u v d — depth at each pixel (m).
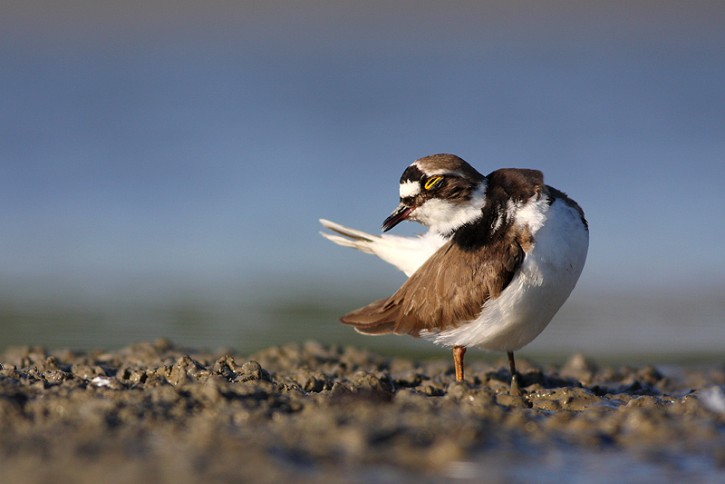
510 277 11.26
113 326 17.16
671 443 8.14
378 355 15.02
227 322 17.72
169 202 26.20
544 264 11.22
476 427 7.70
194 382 9.34
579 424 8.55
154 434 7.53
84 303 18.94
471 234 11.66
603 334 17.75
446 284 11.73
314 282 21.11
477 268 11.46
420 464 7.09
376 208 25.78
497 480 6.96
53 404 8.23
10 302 18.88
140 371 10.29
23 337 16.19
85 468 6.65
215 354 13.86
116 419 7.89
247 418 8.05
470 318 11.66
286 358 13.88
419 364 14.34
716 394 10.94
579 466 7.49
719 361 15.78
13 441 7.23
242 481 6.50
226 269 22.05
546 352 16.56
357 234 13.23
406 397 8.95
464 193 11.69
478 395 9.55
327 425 7.63
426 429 7.57
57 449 7.03
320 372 12.14
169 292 20.02
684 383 13.57
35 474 6.55
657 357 16.12
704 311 19.38
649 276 21.83
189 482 6.43
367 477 6.80
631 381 13.02
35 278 20.97
